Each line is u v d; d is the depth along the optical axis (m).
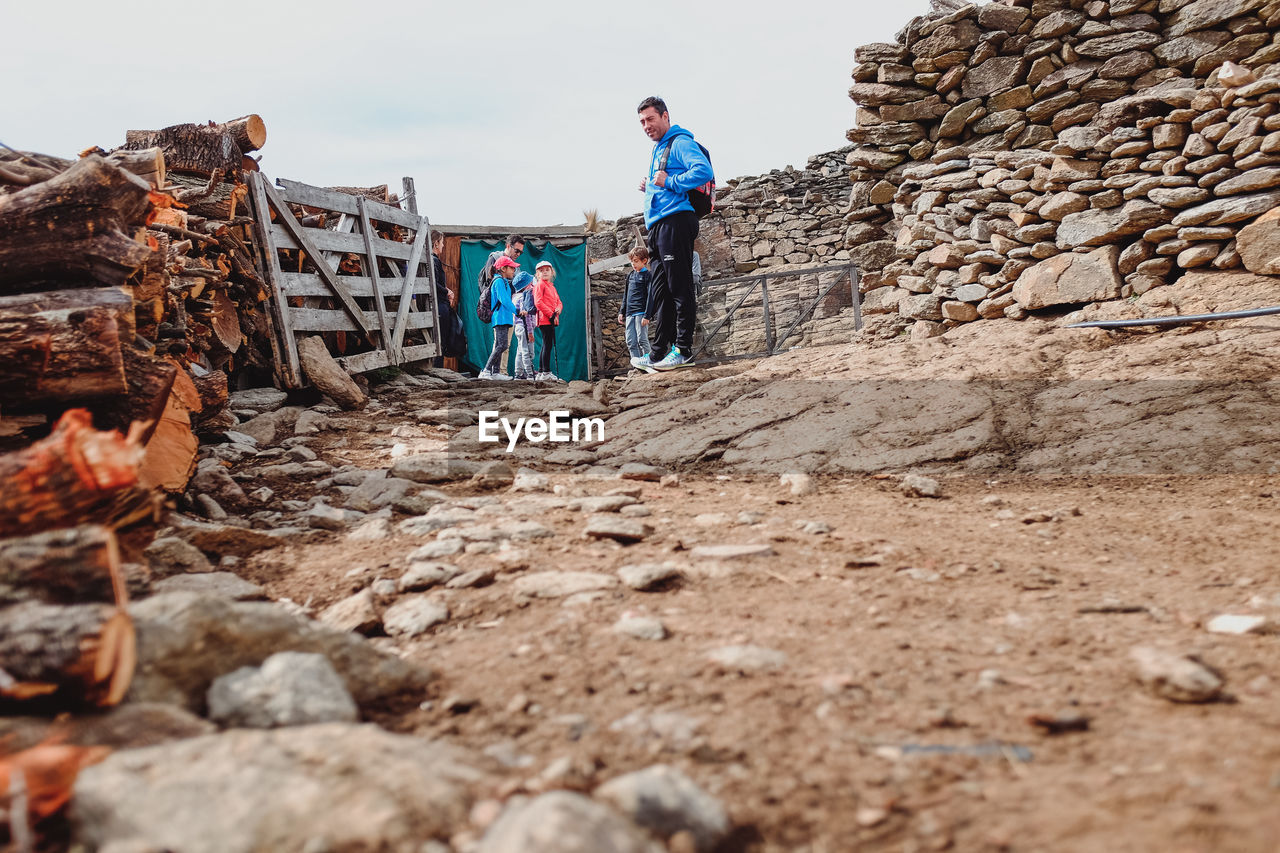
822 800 1.31
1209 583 2.34
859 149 7.46
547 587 2.51
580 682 1.81
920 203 7.03
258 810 1.16
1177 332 5.26
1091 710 1.55
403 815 1.18
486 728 1.62
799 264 14.42
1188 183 5.68
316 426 6.22
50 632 1.38
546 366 10.20
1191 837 1.09
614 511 3.75
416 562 2.88
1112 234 5.95
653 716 1.62
